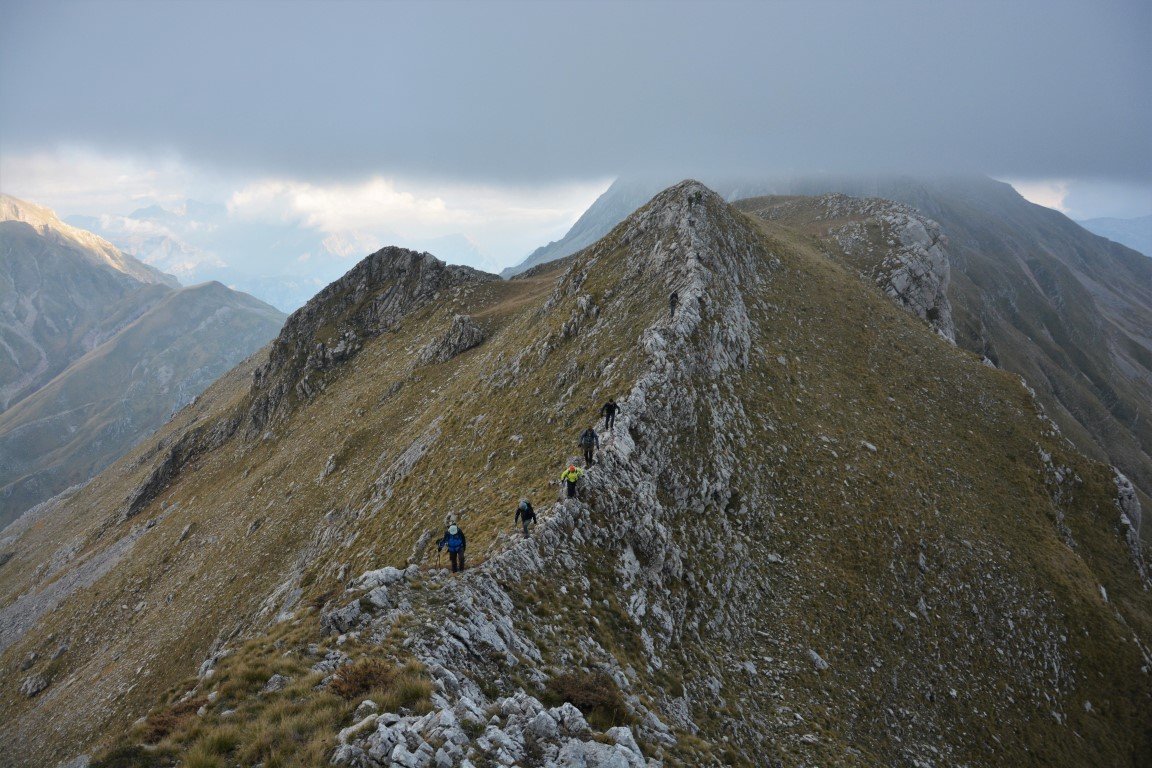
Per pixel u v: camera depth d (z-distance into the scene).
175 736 12.80
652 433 37.72
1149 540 143.25
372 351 112.25
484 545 28.31
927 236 109.88
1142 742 39.34
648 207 71.38
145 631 67.25
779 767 24.23
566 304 67.25
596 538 29.36
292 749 12.11
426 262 124.94
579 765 13.25
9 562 138.50
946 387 63.34
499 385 61.12
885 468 47.00
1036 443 60.19
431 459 56.88
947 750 32.22
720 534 36.03
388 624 18.56
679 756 18.28
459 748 12.61
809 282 71.06
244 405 123.62
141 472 144.88
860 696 31.58
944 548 43.22
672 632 27.95
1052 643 42.16
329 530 61.09
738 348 50.34
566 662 20.83
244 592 61.28
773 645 31.97
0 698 74.88
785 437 45.75
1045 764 34.97
